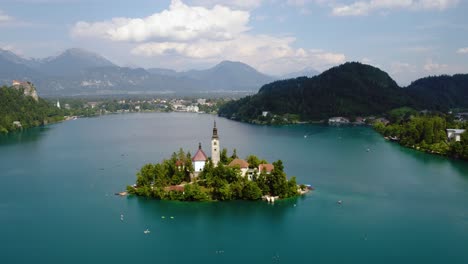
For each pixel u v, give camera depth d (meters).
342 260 182.75
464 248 193.88
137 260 184.12
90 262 182.50
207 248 195.38
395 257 185.50
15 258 187.25
